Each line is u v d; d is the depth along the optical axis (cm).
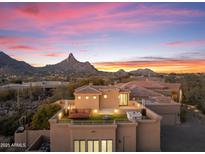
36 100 5519
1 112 4253
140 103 2962
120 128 1909
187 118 3469
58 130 1925
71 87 4994
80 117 2142
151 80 5672
